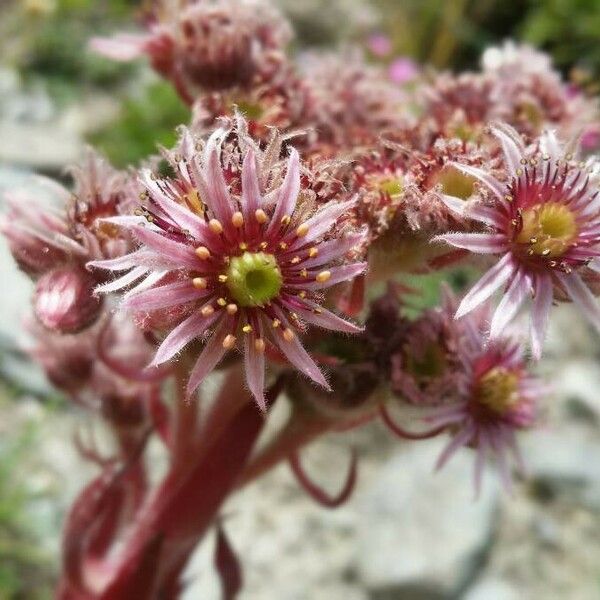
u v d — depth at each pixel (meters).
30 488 0.15
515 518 0.16
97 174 0.07
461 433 0.08
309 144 0.08
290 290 0.06
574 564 0.16
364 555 0.15
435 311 0.07
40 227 0.07
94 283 0.07
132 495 0.09
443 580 0.15
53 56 0.25
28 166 0.21
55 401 0.15
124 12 0.27
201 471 0.08
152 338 0.07
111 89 0.25
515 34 0.28
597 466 0.17
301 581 0.15
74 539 0.09
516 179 0.07
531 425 0.08
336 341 0.07
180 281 0.06
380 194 0.07
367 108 0.09
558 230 0.07
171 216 0.06
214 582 0.14
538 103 0.09
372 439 0.17
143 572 0.08
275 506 0.16
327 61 0.10
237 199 0.06
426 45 0.28
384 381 0.07
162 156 0.06
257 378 0.06
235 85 0.08
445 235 0.06
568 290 0.07
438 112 0.09
